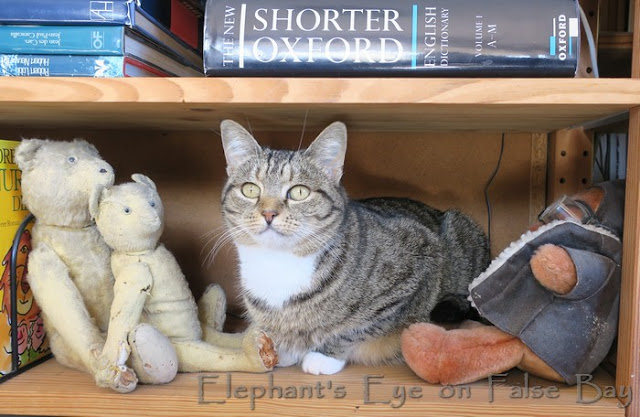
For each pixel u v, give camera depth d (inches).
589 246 32.2
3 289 35.0
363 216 40.8
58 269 34.9
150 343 32.2
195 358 35.4
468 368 32.9
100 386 32.5
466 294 42.3
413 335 34.2
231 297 50.0
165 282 35.4
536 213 48.6
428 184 49.4
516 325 32.4
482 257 45.8
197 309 39.6
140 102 30.6
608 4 50.0
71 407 32.7
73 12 31.8
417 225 42.4
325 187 38.1
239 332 42.3
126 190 34.5
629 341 30.7
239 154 39.2
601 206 34.4
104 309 37.1
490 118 37.0
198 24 44.6
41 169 34.5
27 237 37.0
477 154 48.9
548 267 30.2
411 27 30.8
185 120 40.7
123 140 50.1
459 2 30.8
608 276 31.4
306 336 37.0
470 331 34.3
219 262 50.1
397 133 48.9
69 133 49.6
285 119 39.7
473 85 29.3
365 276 37.2
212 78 30.0
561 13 30.4
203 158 50.0
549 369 32.7
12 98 30.5
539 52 30.4
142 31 33.6
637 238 30.0
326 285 36.5
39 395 32.8
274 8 31.2
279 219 36.1
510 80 29.2
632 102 29.0
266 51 31.2
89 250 36.4
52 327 36.5
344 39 31.0
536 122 39.5
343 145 38.4
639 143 29.7
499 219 49.2
